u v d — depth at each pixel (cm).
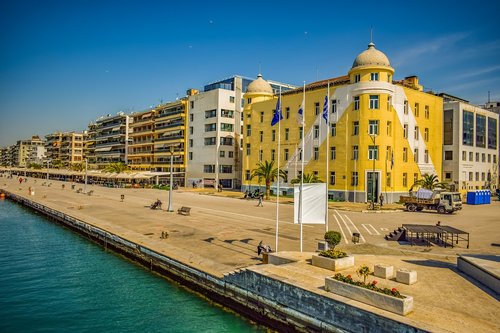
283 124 6562
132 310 1761
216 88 9331
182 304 1836
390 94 5422
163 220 3638
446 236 2581
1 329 1569
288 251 2231
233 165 8725
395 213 4306
